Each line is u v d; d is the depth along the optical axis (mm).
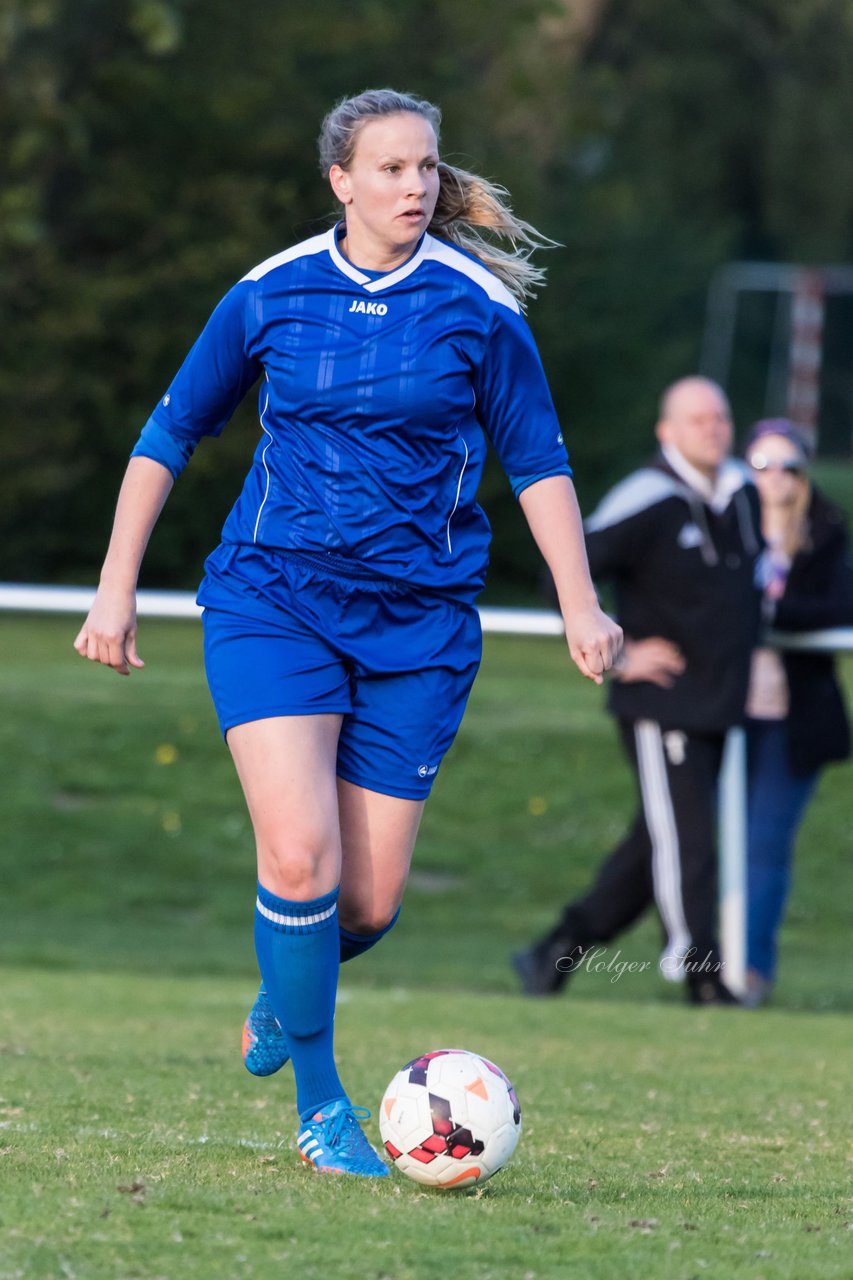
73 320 87312
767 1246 11406
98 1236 10695
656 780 29656
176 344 91812
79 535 95500
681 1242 11352
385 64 98812
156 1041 22922
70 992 28750
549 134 104188
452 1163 12719
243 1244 10695
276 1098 18000
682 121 150500
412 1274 10188
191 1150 14047
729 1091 20172
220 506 94875
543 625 31609
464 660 14148
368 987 33406
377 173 13352
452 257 13789
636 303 107062
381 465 13547
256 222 91500
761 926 32531
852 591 31562
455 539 14055
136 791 48375
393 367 13422
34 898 41969
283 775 13258
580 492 103500
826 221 153500
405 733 13922
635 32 140625
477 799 49250
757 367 162000
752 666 29766
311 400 13523
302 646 13617
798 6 136625
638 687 29656
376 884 14141
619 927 31203
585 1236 11352
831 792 49688
